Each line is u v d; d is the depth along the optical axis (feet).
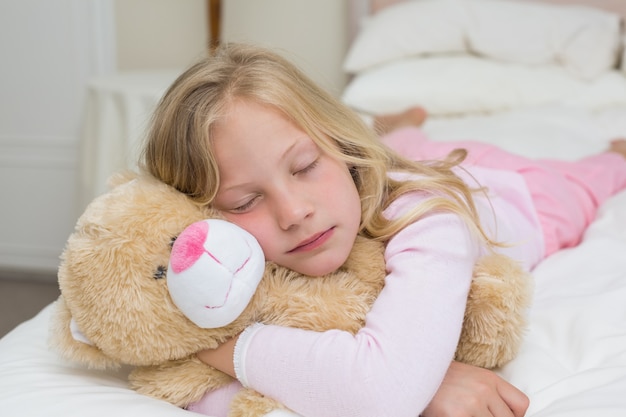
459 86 6.06
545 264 3.14
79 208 6.35
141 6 8.08
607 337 2.26
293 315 2.08
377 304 2.06
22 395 2.02
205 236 1.86
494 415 2.01
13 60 7.00
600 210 3.77
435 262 2.13
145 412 1.89
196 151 2.11
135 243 1.93
